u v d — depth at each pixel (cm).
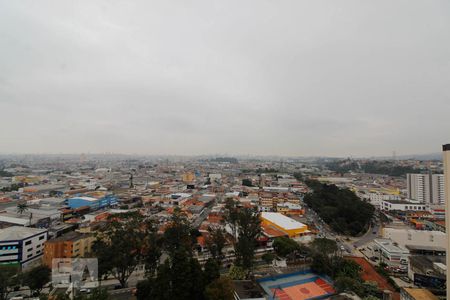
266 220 11281
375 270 7338
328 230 11769
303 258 8012
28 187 18638
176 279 4941
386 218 13875
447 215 4675
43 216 10419
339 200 13338
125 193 18125
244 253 6469
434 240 8894
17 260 7306
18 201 13600
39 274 5481
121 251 6028
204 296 4956
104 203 14662
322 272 6819
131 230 6431
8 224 9625
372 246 9031
